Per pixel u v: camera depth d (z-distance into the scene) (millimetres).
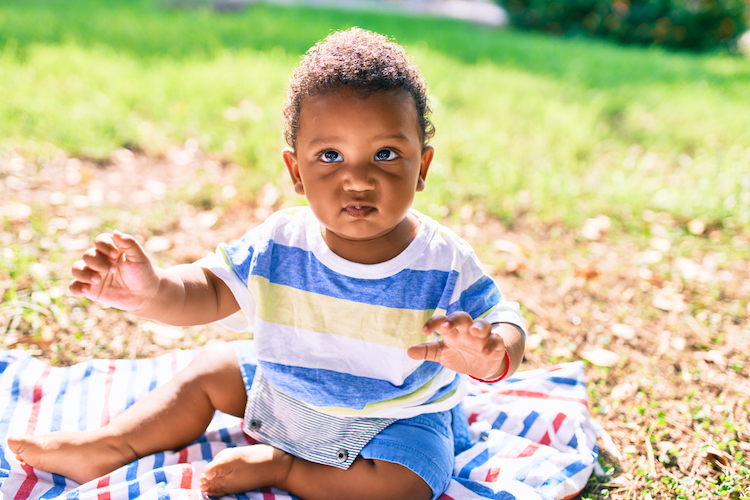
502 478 1784
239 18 7723
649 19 10227
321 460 1645
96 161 3799
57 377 2074
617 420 2141
